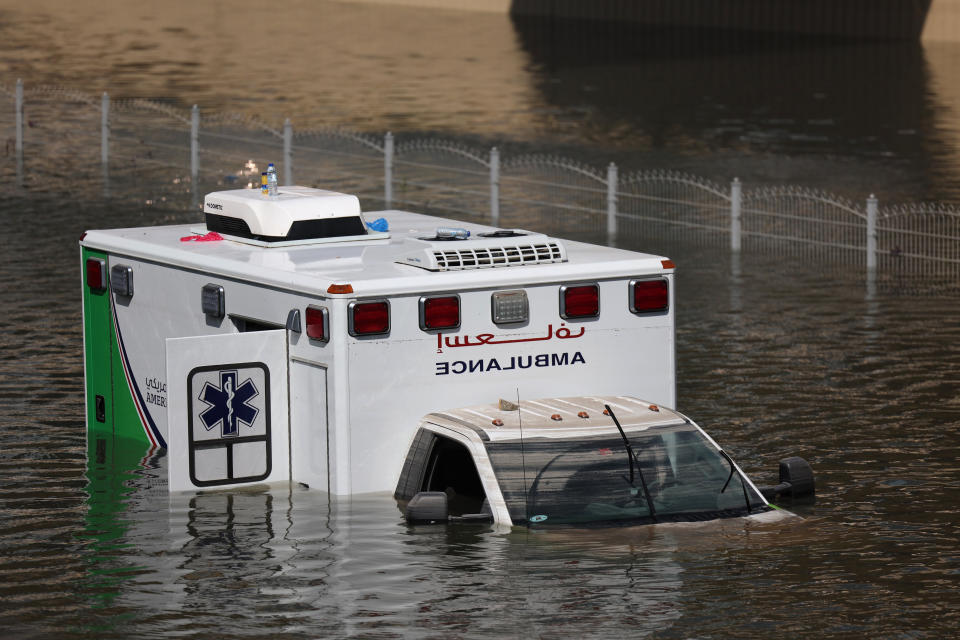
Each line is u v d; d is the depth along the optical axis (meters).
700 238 88.69
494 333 37.00
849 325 64.50
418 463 36.00
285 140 107.38
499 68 180.88
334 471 36.25
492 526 34.28
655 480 35.00
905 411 48.56
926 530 35.72
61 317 61.28
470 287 36.59
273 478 37.78
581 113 144.62
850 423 46.91
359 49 199.75
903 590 31.58
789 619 29.86
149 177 104.81
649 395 38.81
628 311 38.31
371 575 31.95
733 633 29.14
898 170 113.38
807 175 111.12
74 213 89.44
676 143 126.94
